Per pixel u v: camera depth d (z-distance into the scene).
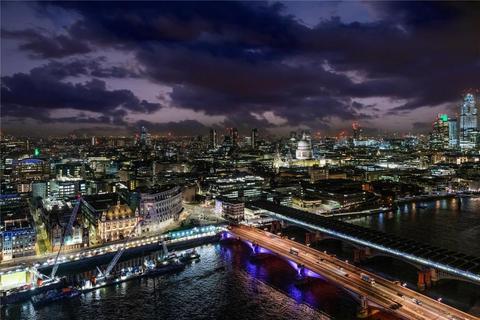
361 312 197.62
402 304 189.62
